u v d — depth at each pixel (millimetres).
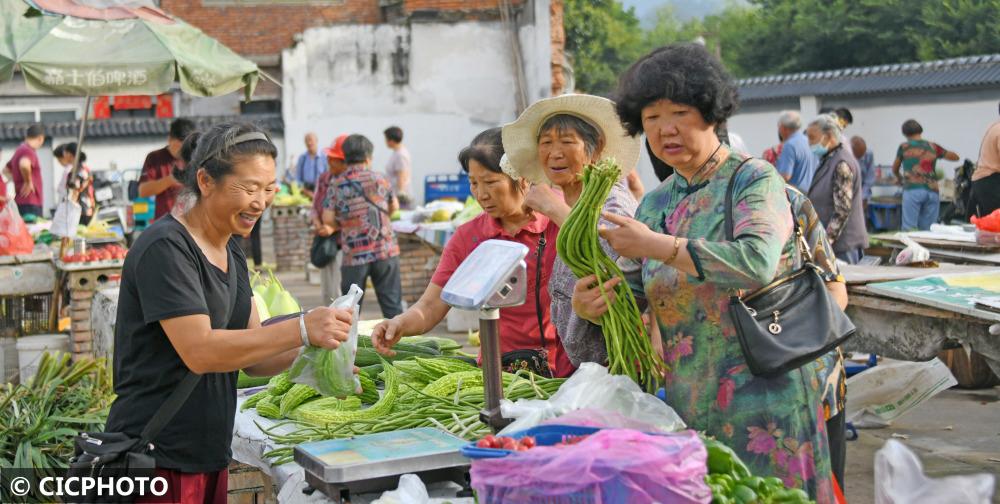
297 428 3428
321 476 2676
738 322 2594
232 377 2998
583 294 2826
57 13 7004
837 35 32000
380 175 8383
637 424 2443
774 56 35250
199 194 2826
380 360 4027
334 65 20406
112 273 7527
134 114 23266
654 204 2885
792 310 2650
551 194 3254
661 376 2875
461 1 20953
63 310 8289
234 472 3988
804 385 2699
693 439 2186
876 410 5906
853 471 5375
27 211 13703
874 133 20922
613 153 3465
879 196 18828
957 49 28109
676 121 2617
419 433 3016
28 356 7504
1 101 22375
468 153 3699
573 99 3365
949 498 2453
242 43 25016
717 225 2641
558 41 20016
